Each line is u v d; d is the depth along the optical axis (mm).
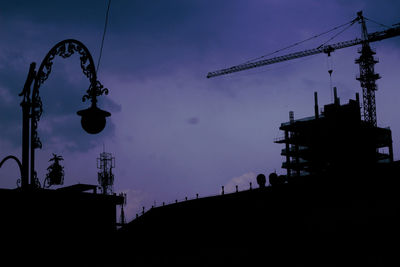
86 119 10508
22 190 9469
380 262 35719
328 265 39656
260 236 47969
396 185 39219
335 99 93938
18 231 9328
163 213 64375
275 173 52500
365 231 38438
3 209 9180
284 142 98750
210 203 60219
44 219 9797
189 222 59219
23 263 9320
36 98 10727
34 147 10609
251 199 53656
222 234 53000
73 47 10781
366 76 124875
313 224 43094
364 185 41625
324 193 44625
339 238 40062
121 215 60656
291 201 47562
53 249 9859
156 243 55500
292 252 43344
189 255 52094
